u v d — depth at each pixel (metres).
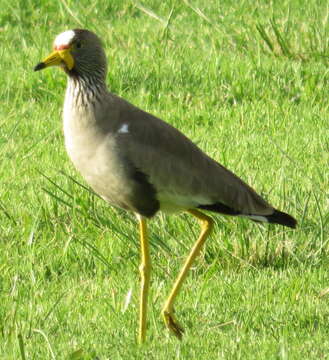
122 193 10.39
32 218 12.90
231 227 12.21
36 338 10.02
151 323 10.50
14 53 19.67
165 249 11.98
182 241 12.21
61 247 12.30
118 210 12.72
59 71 18.19
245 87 17.58
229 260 11.90
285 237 12.07
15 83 18.12
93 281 11.53
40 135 16.11
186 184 10.52
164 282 11.44
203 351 9.56
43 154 15.30
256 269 11.66
